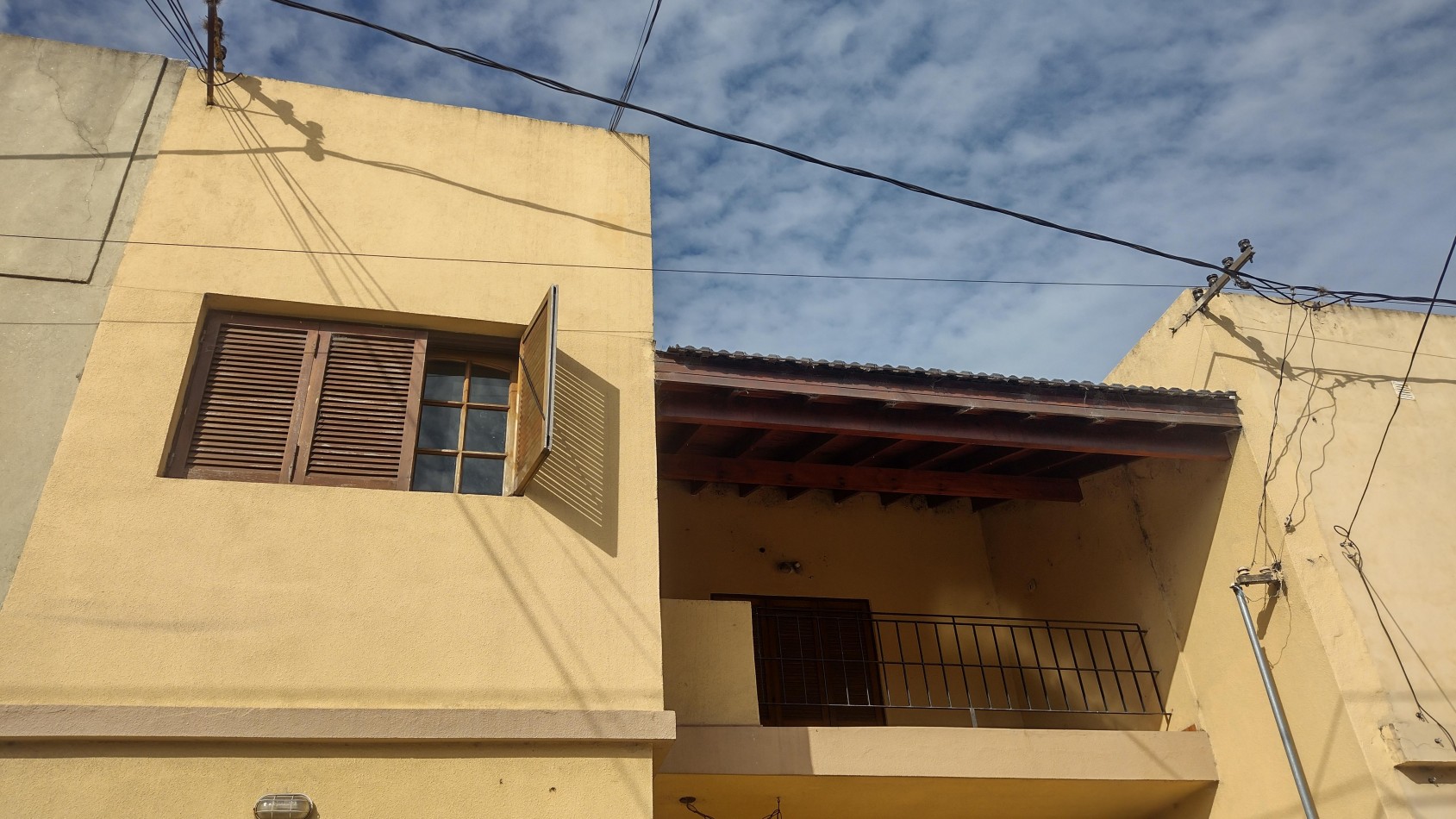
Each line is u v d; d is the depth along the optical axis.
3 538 4.55
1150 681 7.64
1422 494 7.03
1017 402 6.82
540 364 5.47
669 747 5.03
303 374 5.55
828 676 8.71
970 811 7.01
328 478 5.27
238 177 5.96
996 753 6.40
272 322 5.68
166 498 4.81
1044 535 9.14
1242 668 6.81
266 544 4.81
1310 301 7.88
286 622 4.64
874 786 6.32
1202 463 7.53
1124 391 7.03
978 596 9.54
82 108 5.94
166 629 4.48
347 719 4.43
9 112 5.80
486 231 6.27
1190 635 7.34
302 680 4.51
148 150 5.91
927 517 9.82
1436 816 5.75
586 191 6.68
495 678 4.76
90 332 5.23
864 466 8.12
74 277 5.38
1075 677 8.34
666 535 8.92
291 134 6.22
